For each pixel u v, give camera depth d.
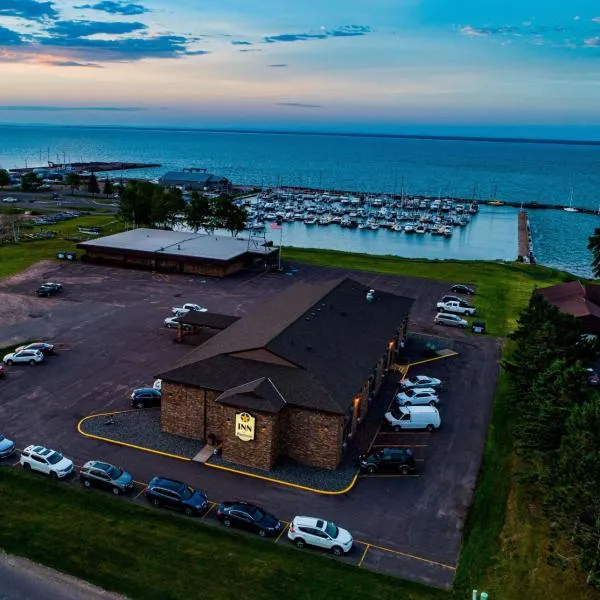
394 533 37.28
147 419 50.78
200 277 102.44
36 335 70.50
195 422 47.53
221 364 48.44
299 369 46.88
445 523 38.50
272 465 44.12
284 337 50.47
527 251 165.62
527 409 45.31
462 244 178.38
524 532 36.81
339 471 44.22
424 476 44.06
